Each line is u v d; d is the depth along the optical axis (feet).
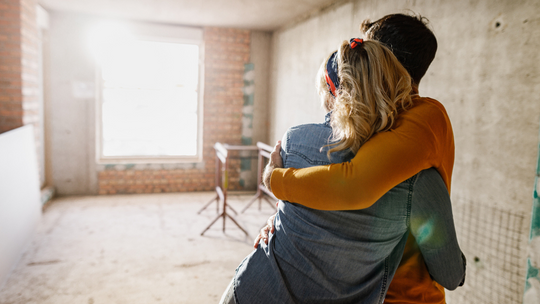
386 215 2.27
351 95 2.23
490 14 6.56
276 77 17.71
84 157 16.52
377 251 2.35
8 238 8.54
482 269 6.74
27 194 10.53
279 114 17.28
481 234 6.75
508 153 6.23
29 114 12.75
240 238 11.69
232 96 18.29
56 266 9.20
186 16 15.78
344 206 2.06
